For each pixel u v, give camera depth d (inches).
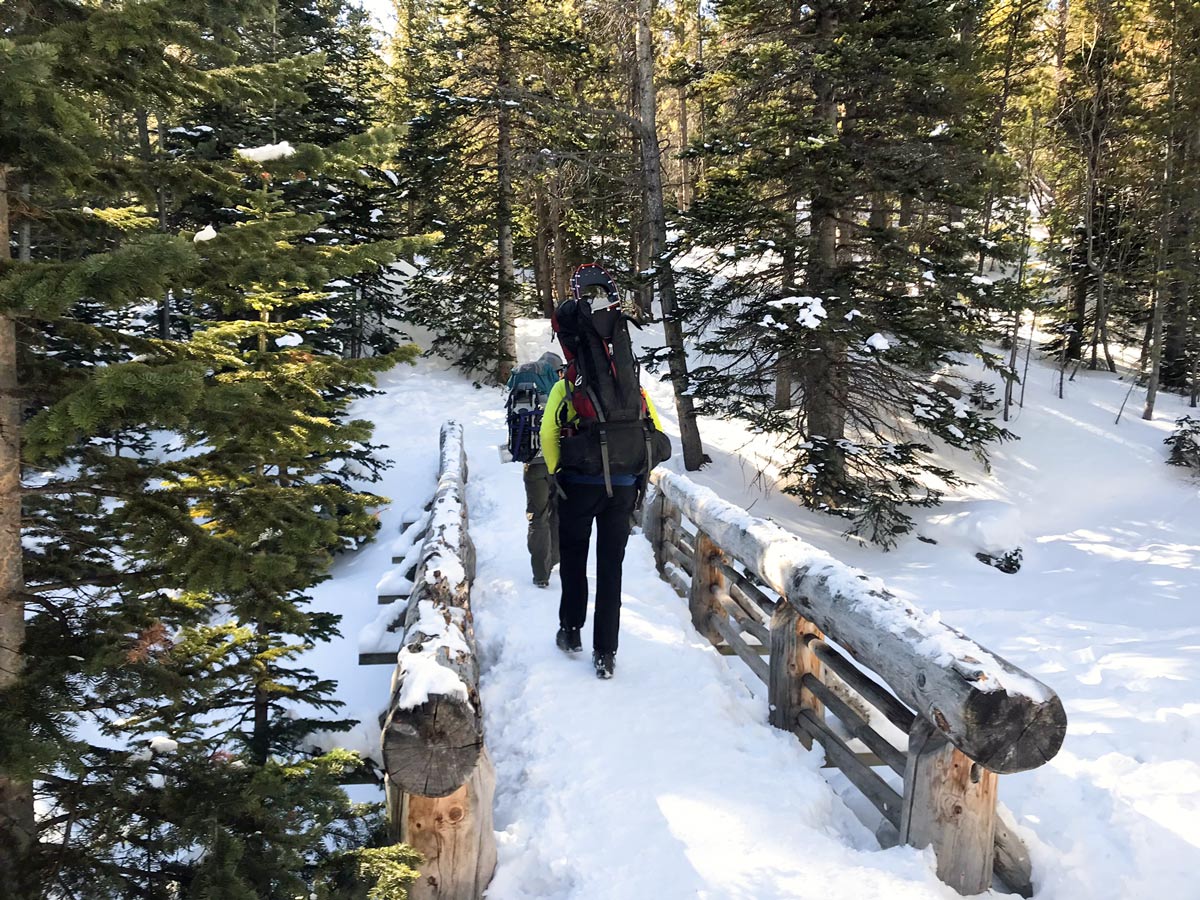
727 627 194.9
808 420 508.4
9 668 94.0
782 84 470.9
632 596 212.4
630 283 513.3
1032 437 655.1
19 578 96.7
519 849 109.4
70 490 98.8
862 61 410.3
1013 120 806.5
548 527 216.2
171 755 102.8
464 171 712.4
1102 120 757.9
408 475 479.5
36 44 72.0
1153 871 108.7
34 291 75.8
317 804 106.2
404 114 851.4
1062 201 903.1
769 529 167.6
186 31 93.1
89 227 110.4
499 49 670.5
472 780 101.5
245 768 103.1
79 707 92.6
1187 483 585.9
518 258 960.3
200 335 109.4
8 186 97.7
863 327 442.0
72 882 89.3
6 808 93.1
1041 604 407.2
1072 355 860.6
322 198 535.8
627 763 126.2
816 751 145.2
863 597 121.2
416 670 102.2
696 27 806.5
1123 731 164.4
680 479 239.6
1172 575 443.5
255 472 122.8
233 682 163.5
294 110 526.3
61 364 100.7
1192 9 663.8
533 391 211.6
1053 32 796.0
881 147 449.4
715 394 503.5
